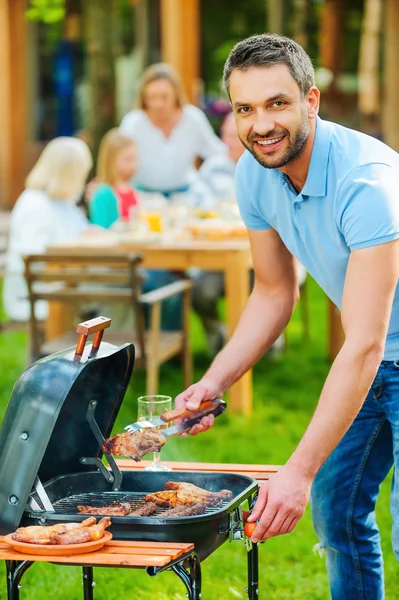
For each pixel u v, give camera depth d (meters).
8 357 8.78
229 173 9.06
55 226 7.61
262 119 2.82
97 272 6.40
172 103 8.92
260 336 3.47
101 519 2.71
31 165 16.58
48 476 3.09
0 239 10.37
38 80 16.72
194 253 6.83
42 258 6.45
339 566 3.47
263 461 5.96
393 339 3.20
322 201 3.01
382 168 2.92
